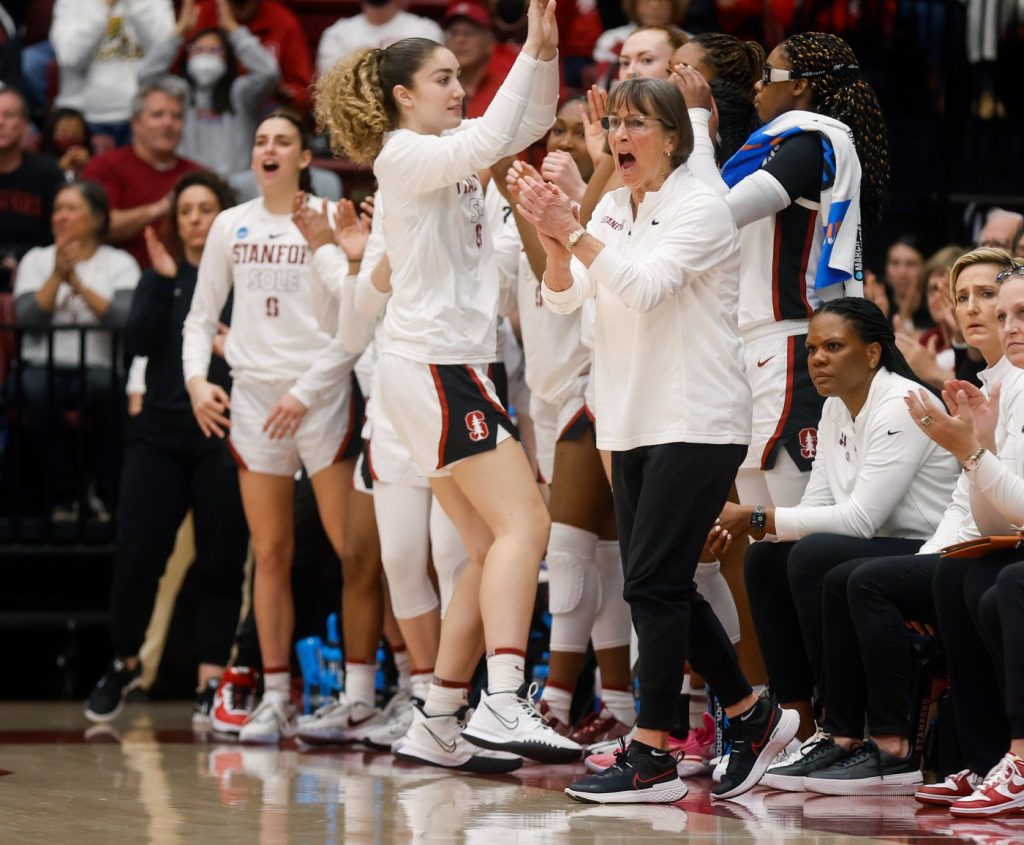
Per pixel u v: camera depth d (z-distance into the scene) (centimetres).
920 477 1338
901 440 1300
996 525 1203
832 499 1347
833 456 1341
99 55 2886
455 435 1315
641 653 1160
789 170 1316
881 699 1255
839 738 1288
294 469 1803
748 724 1198
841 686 1283
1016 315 1228
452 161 1281
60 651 2456
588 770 1421
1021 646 1130
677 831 1041
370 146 1388
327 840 1005
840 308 1310
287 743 1752
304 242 1781
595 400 1202
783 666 1335
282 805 1193
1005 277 1251
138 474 2114
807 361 1354
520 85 1277
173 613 2353
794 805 1184
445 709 1421
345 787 1309
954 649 1212
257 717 1759
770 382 1371
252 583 2134
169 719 2080
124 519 2111
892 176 2694
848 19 2738
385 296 1477
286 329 1783
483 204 1374
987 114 2725
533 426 1709
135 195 2605
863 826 1069
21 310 2392
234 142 2730
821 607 1289
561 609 1554
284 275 1783
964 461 1184
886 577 1247
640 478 1176
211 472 2103
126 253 2480
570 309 1202
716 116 1352
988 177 2700
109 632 2444
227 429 2067
